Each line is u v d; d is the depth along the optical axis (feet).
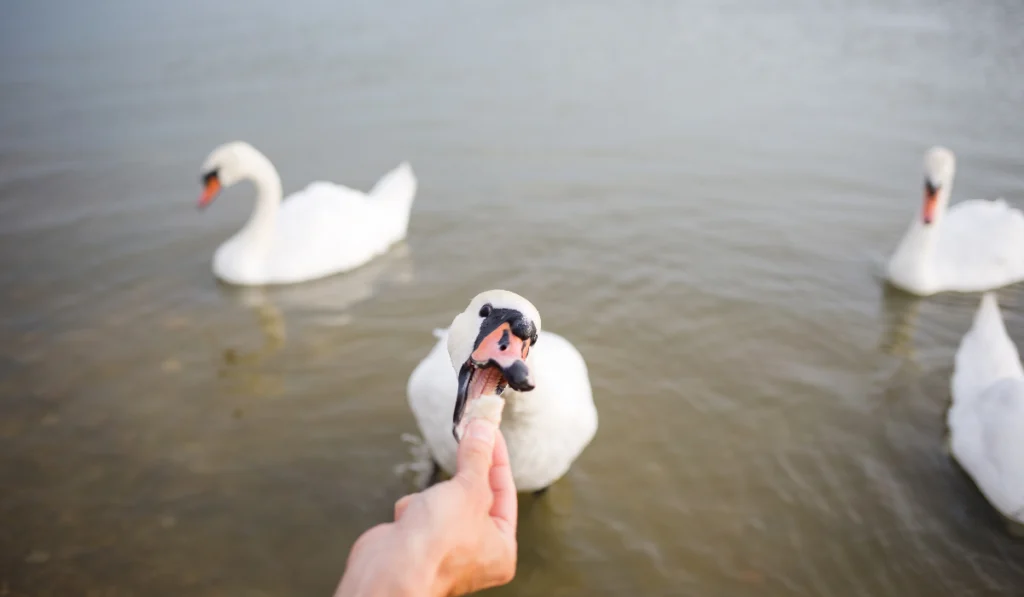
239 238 32.65
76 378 26.32
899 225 35.50
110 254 33.50
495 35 55.36
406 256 33.94
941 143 41.55
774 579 19.63
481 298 15.24
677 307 30.01
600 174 39.24
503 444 11.65
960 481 22.62
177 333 29.04
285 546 20.47
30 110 44.45
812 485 22.34
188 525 20.97
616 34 55.62
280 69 49.90
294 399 25.62
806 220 35.70
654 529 21.04
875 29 55.72
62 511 21.24
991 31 54.95
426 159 40.78
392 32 55.77
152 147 41.27
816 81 48.44
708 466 22.98
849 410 25.14
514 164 40.27
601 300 30.37
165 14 58.95
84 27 55.88
